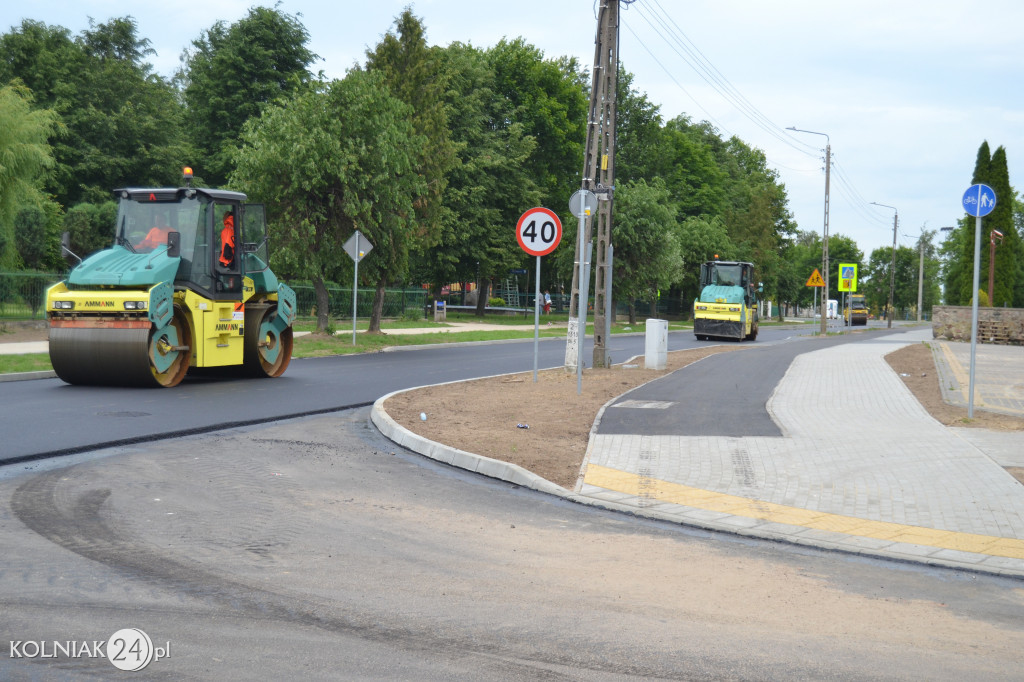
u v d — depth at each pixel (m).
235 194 15.90
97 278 14.16
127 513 6.56
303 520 6.59
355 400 14.14
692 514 7.30
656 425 11.40
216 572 5.24
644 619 4.73
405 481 8.27
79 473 7.92
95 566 5.25
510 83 58.31
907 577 5.81
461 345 30.69
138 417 11.27
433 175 33.81
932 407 13.27
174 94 70.06
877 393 14.87
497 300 72.50
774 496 7.93
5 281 26.38
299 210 26.64
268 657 4.03
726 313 38.03
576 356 18.47
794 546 6.53
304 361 21.86
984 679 4.05
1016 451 9.88
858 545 6.50
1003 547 6.50
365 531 6.36
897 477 8.62
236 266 15.97
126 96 53.81
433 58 40.19
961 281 42.09
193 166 52.19
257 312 16.77
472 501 7.55
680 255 56.47
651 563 5.86
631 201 48.78
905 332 46.12
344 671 3.90
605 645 4.33
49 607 4.56
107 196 48.94
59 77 50.72
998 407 13.38
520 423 11.33
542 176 59.19
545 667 4.02
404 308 45.03
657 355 19.23
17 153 30.17
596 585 5.32
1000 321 30.59
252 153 25.94
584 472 8.74
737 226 80.25
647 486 8.24
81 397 13.08
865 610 5.05
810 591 5.39
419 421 11.33
